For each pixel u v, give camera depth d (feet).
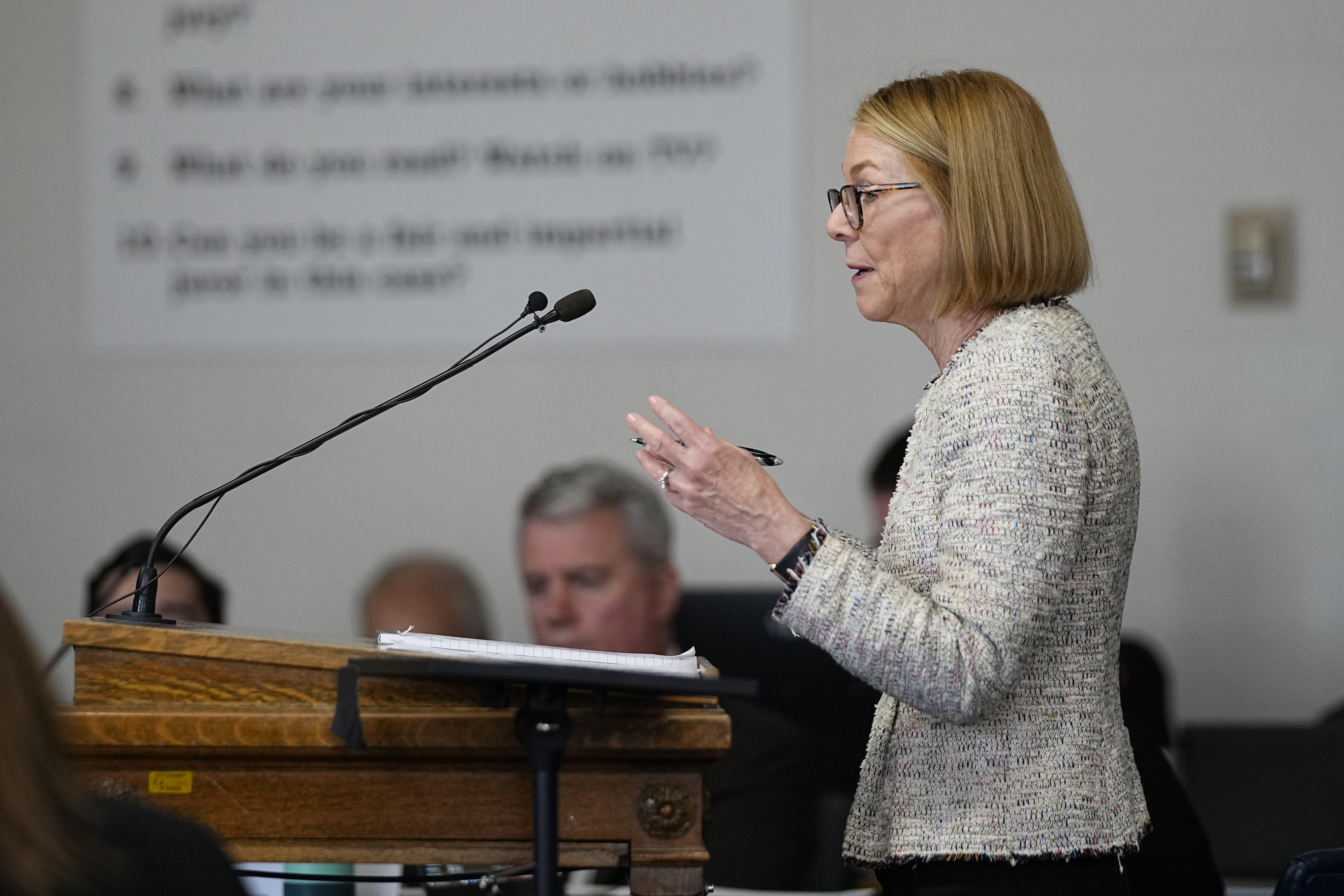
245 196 43.19
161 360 43.57
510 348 42.73
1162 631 41.19
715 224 42.06
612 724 13.82
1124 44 41.39
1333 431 40.83
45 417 43.86
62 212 43.78
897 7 41.68
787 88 41.73
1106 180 41.42
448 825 13.91
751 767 27.53
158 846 10.05
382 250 42.88
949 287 15.39
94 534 43.65
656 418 42.27
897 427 41.91
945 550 14.23
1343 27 40.88
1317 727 27.43
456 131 42.63
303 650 14.08
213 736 13.66
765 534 14.14
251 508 43.34
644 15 42.01
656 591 29.55
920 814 14.56
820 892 27.04
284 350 43.21
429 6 42.55
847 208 16.08
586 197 42.29
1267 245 40.81
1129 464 14.92
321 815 13.84
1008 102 15.58
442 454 42.98
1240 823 26.84
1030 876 14.26
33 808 9.52
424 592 30.66
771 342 42.04
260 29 43.01
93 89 43.52
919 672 13.51
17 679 9.78
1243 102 41.11
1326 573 40.83
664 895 13.89
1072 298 41.39
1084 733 14.47
